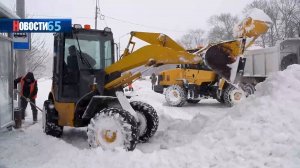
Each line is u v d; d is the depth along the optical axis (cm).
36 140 688
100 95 673
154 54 631
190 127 725
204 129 638
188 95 1479
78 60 718
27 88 1011
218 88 1412
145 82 4219
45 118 775
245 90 1358
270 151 489
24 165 544
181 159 528
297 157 459
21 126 919
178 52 627
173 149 575
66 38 732
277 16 4191
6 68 818
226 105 1459
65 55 732
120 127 591
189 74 1484
